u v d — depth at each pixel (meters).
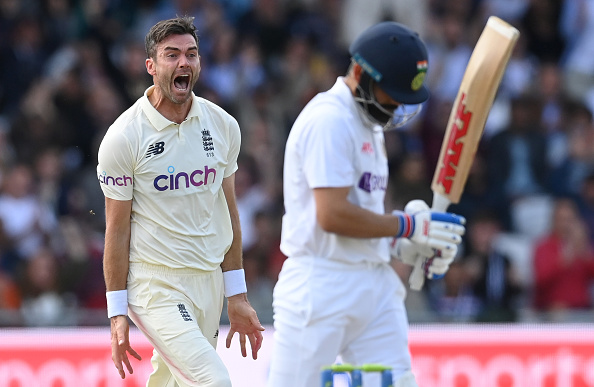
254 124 34.28
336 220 14.48
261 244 30.12
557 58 38.56
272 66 36.47
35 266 28.89
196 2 37.19
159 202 14.33
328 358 14.88
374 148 15.26
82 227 30.48
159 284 14.53
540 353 23.86
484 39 15.76
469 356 23.80
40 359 23.23
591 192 33.34
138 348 23.16
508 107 36.44
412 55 14.80
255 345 15.58
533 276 30.11
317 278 14.88
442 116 34.88
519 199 33.19
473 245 30.00
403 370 15.17
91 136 33.16
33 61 34.97
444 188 16.16
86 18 35.78
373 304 15.10
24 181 31.19
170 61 13.86
